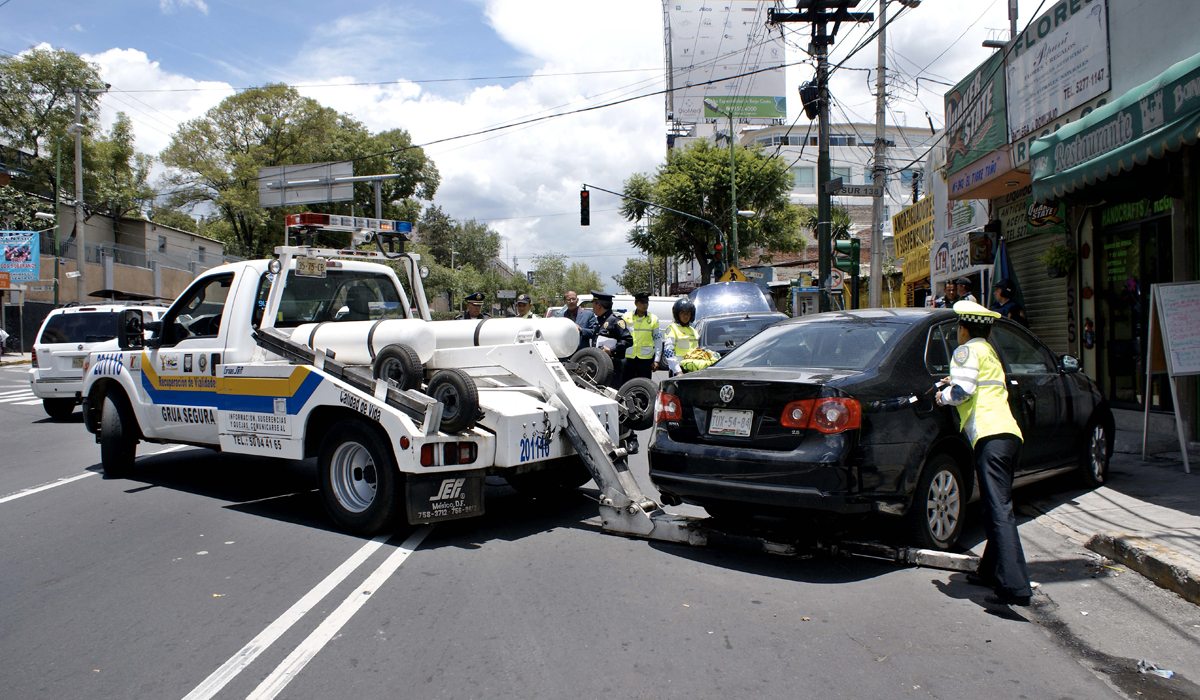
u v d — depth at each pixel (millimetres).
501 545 5973
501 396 6336
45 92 42938
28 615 4637
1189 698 3525
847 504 4848
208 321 7719
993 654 3980
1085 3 9867
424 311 8625
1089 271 11039
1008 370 6359
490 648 4070
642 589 4957
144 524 6727
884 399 5105
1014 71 11578
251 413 6930
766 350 6109
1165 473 7719
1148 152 7090
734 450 5227
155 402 8008
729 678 3703
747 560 5551
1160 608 4570
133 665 3916
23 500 7723
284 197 30266
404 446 5691
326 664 3900
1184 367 7715
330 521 6711
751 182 42375
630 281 101812
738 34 71562
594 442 6273
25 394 19625
